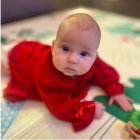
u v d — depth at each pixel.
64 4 1.88
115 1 2.10
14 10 1.44
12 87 0.77
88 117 0.63
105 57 1.02
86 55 0.55
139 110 0.71
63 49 0.55
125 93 0.79
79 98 0.72
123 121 0.67
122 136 0.62
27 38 1.18
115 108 0.72
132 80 0.86
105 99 0.76
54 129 0.64
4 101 0.74
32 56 0.76
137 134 0.61
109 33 1.30
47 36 1.23
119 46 1.14
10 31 1.28
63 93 0.67
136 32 1.33
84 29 0.52
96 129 0.64
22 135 0.62
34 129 0.64
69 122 0.66
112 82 0.77
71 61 0.53
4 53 0.82
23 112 0.70
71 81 0.66
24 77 0.76
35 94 0.74
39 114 0.69
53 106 0.65
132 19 1.57
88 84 0.78
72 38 0.52
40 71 0.69
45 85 0.66
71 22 0.53
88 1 2.04
